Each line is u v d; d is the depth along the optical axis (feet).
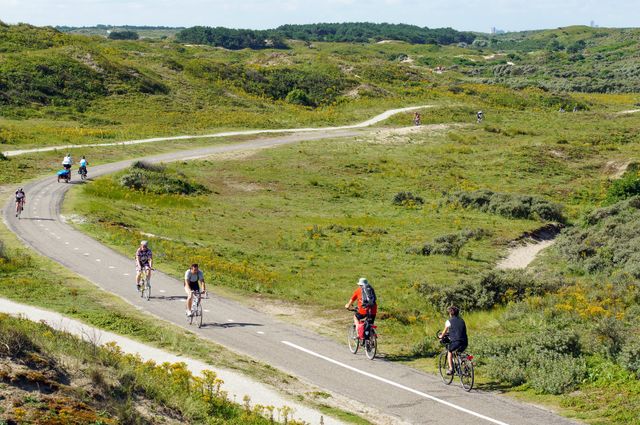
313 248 131.23
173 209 157.58
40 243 104.78
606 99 458.09
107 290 78.64
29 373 34.96
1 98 276.41
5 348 37.32
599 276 112.37
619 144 271.08
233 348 59.31
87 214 132.05
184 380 43.96
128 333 60.75
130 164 203.00
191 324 66.23
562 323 66.59
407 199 189.57
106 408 34.99
